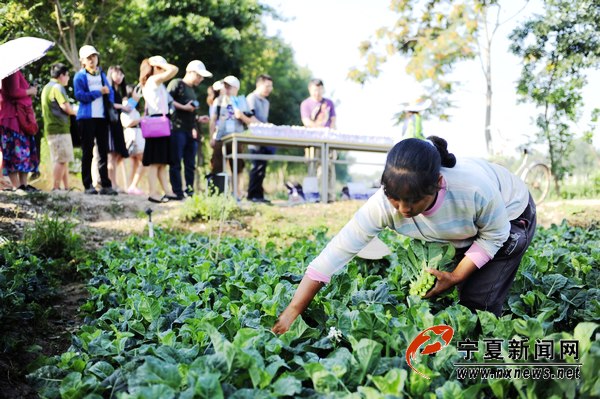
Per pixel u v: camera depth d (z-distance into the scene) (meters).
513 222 2.90
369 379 2.16
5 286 3.88
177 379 2.11
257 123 9.04
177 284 3.85
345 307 3.08
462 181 2.55
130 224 7.20
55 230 5.61
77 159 15.88
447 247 2.91
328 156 9.98
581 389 2.06
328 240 5.75
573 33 12.70
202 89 20.28
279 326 2.74
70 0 12.68
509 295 3.54
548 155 13.10
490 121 13.89
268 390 2.03
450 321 2.73
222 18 19.80
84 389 2.25
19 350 3.39
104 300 3.93
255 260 4.46
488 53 13.77
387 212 2.65
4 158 7.18
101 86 7.75
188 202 7.71
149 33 17.64
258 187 9.70
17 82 7.06
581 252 4.95
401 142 2.37
